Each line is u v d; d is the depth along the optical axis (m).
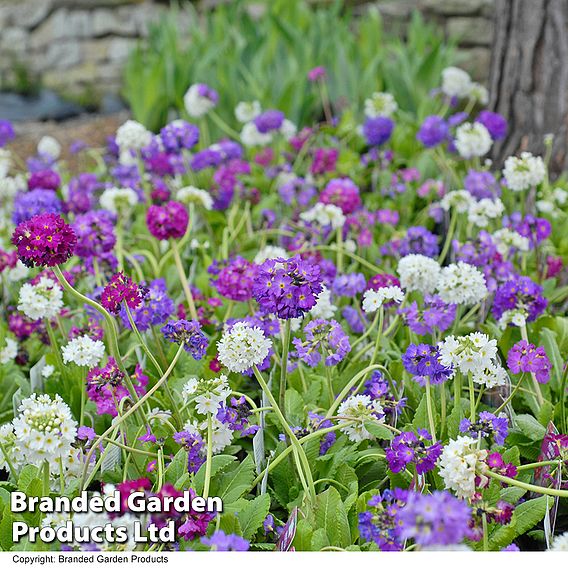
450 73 5.18
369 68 6.09
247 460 2.24
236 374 2.73
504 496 2.13
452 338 2.17
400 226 4.33
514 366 2.35
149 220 2.93
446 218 3.84
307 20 7.29
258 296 2.10
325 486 2.32
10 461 2.24
